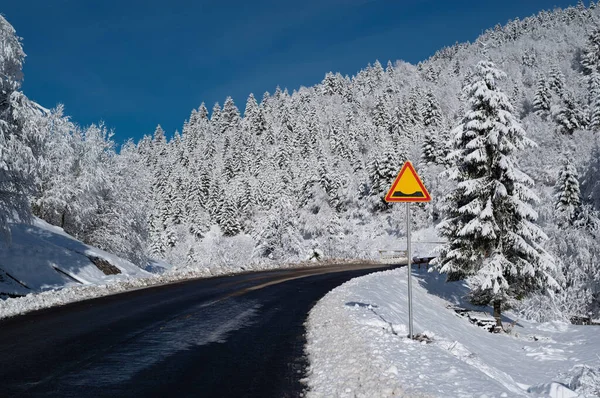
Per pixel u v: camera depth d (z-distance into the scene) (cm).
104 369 632
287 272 2683
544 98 8194
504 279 1812
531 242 1897
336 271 2861
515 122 1842
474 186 1850
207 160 14162
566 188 3091
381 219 7094
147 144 17725
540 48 14000
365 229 7125
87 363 660
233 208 8600
